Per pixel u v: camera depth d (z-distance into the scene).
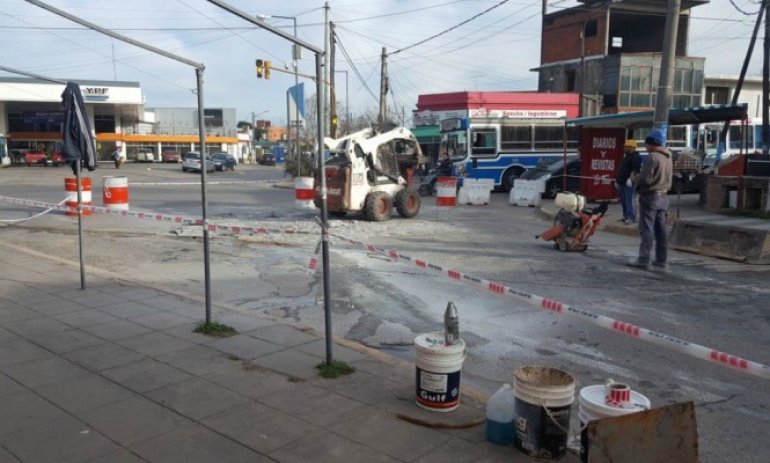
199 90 5.64
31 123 56.56
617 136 17.89
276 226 13.93
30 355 5.23
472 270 9.23
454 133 25.11
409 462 3.50
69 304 6.86
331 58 29.48
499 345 5.82
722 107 14.89
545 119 25.81
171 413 4.12
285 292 7.82
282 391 4.46
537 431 3.52
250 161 85.19
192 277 8.74
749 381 4.96
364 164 14.73
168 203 20.20
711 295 7.77
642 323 6.54
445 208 18.72
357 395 4.39
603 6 37.53
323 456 3.56
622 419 3.13
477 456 3.58
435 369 4.03
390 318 6.70
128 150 66.25
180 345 5.47
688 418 3.25
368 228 13.70
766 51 22.95
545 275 8.91
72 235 12.70
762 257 9.88
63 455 3.57
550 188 21.34
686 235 11.19
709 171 22.78
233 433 3.83
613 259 10.19
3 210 17.27
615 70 39.88
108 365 4.99
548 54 46.31
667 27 13.17
